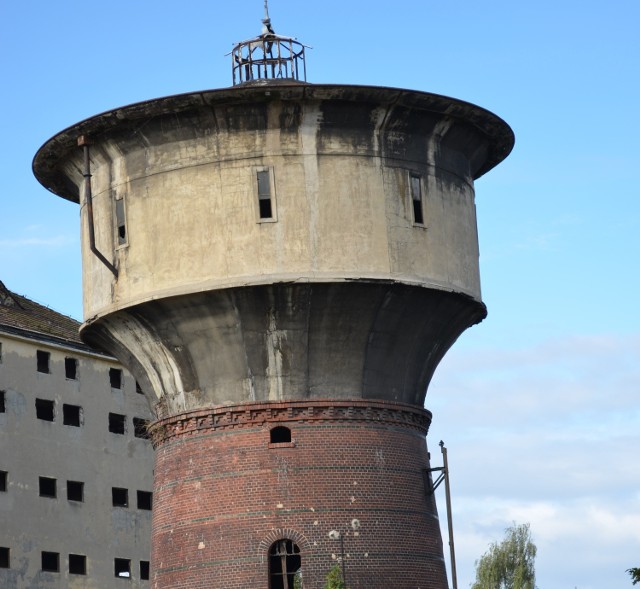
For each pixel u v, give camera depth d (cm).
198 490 3266
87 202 3384
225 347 3231
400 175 3300
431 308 3303
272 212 3194
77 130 3369
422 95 3256
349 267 3180
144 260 3266
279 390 3241
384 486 3269
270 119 3222
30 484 6116
